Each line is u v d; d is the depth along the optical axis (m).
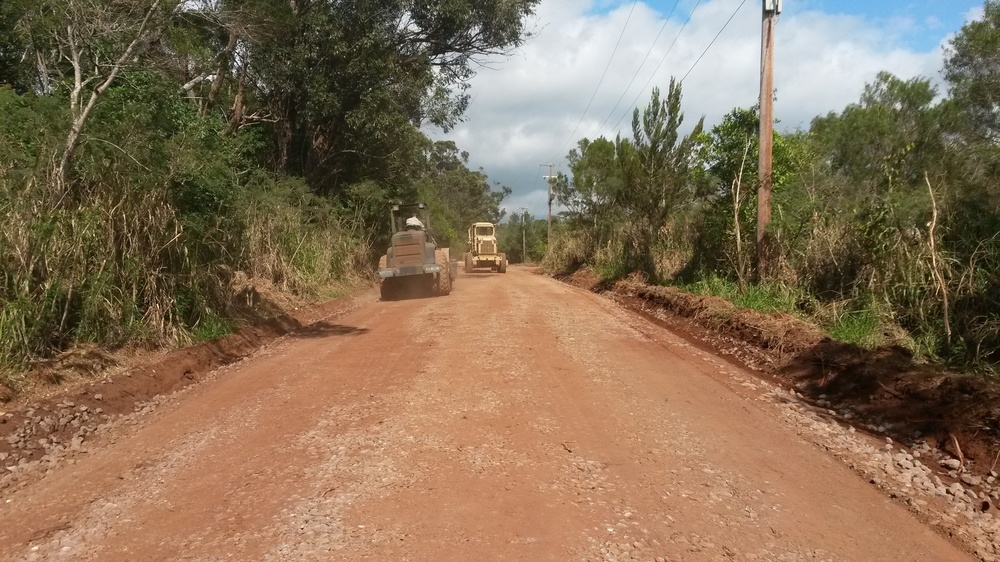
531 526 4.42
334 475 5.30
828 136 16.05
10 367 7.38
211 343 10.54
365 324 14.21
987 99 10.71
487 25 24.58
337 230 22.19
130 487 5.23
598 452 5.84
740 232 15.27
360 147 24.73
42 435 6.41
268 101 22.67
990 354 7.81
